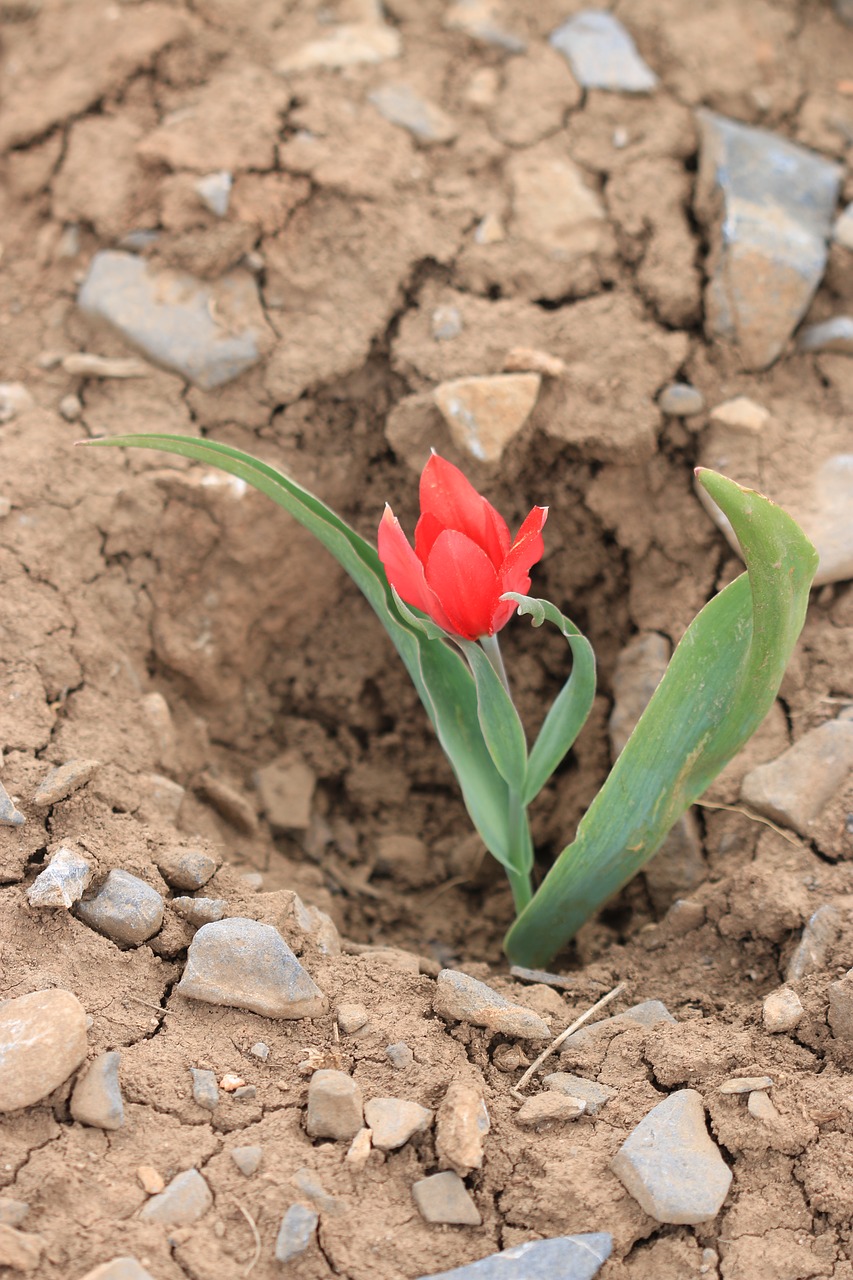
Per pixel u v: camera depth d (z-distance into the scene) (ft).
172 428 9.50
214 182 9.87
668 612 9.20
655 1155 5.75
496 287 9.98
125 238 10.09
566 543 9.73
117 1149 5.70
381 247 9.96
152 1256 5.25
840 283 9.93
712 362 9.61
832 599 8.75
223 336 9.66
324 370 9.61
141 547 9.18
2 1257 5.07
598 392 9.29
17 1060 5.68
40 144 10.75
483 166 10.52
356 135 10.44
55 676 8.23
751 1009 6.83
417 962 7.30
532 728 10.06
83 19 11.27
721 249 9.71
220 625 9.46
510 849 7.55
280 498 6.97
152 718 8.54
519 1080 6.35
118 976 6.48
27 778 7.31
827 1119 5.98
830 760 7.88
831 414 9.50
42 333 10.00
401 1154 5.81
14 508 8.82
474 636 6.20
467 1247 5.49
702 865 8.13
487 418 9.07
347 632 10.13
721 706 6.49
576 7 11.51
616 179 10.35
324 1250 5.38
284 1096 6.05
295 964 6.50
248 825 8.87
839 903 7.12
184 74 10.87
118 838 7.25
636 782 6.77
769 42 11.41
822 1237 5.60
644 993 7.31
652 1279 5.46
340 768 10.06
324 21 11.33
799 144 10.93
